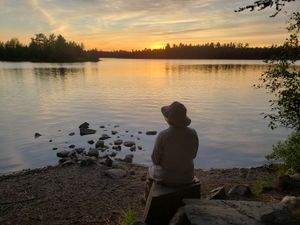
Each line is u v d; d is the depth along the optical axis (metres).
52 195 7.51
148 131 19.58
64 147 16.16
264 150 15.94
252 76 78.19
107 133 19.52
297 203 4.79
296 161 7.93
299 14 7.26
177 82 61.78
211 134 19.53
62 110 29.03
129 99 37.22
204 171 10.08
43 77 73.19
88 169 9.85
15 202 7.09
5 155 14.60
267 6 5.44
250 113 27.30
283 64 7.54
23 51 185.88
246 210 3.78
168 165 4.39
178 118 4.25
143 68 128.38
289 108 7.58
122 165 10.82
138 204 6.75
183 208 3.92
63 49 192.00
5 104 32.81
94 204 6.86
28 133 19.50
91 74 86.12
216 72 97.06
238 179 8.62
